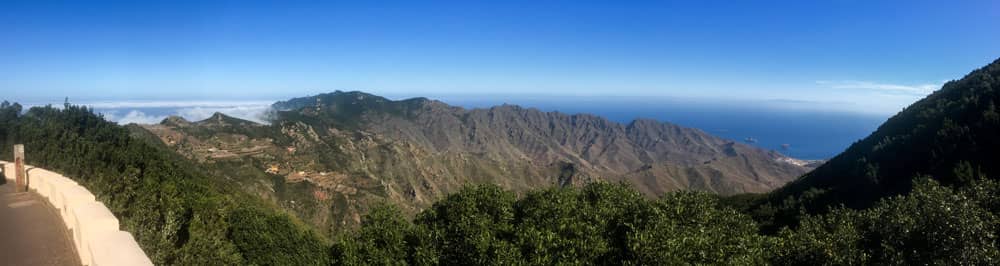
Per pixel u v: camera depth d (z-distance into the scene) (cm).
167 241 1836
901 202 2202
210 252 2292
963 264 1648
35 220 1673
